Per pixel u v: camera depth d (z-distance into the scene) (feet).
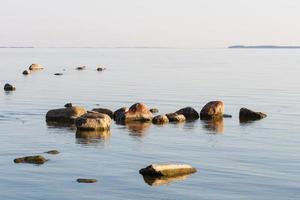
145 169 91.30
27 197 78.07
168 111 182.91
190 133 135.03
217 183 86.17
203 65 573.74
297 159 104.01
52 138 125.49
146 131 137.18
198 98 224.33
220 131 138.41
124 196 79.10
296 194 80.69
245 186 84.69
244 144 120.06
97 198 78.07
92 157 104.73
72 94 236.43
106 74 392.47
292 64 618.85
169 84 298.56
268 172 93.50
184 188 83.30
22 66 515.50
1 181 86.02
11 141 120.98
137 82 311.27
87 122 136.77
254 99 221.25
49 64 563.89
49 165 96.99
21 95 230.27
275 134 133.90
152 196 79.20
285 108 190.08
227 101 213.87
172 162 100.78
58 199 77.41
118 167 96.48
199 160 102.89
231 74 406.82
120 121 153.89
